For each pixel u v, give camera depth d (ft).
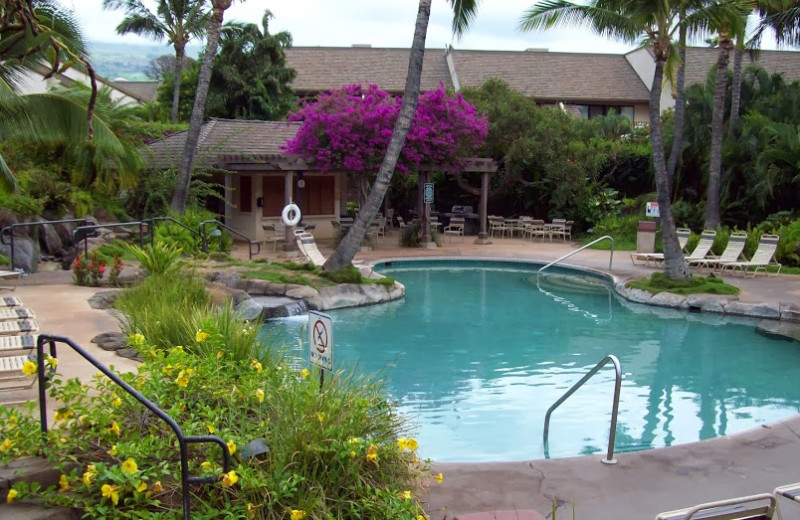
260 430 15.96
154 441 15.01
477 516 15.80
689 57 126.52
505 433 26.30
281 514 14.39
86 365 23.17
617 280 57.82
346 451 14.93
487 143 93.76
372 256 70.85
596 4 50.67
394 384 32.37
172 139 78.13
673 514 13.00
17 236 47.47
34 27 30.83
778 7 72.69
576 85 121.80
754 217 80.28
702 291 50.75
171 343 23.48
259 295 47.60
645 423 27.61
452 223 90.68
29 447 14.93
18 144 44.62
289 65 124.06
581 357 37.47
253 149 77.05
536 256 72.23
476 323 45.27
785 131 72.79
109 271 44.55
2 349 20.49
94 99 30.89
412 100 50.78
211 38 64.49
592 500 17.69
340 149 70.54
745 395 31.17
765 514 13.57
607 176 93.91
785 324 45.09
